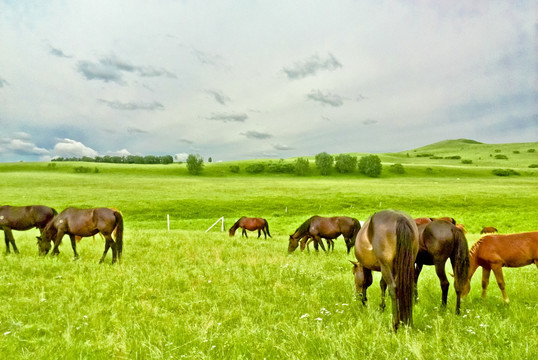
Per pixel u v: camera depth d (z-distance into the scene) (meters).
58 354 3.96
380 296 6.48
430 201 50.56
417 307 5.78
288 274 8.15
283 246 15.44
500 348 4.02
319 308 5.67
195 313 5.50
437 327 4.53
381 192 61.91
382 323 4.97
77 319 4.95
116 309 5.48
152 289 6.57
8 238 10.40
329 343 4.09
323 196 56.09
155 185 72.62
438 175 124.38
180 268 8.55
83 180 80.75
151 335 4.43
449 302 6.16
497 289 7.11
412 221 5.24
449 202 49.62
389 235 4.87
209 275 7.82
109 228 9.27
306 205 47.22
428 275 8.27
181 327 4.79
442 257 5.75
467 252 5.59
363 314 5.23
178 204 45.41
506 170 124.19
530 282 7.28
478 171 130.62
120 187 66.88
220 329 4.78
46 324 4.84
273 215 40.31
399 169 131.00
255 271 8.38
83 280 6.98
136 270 8.13
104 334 4.51
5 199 47.78
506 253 6.08
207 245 13.03
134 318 5.02
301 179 110.44
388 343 4.11
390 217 5.04
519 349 3.84
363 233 5.55
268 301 6.19
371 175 123.31
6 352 3.99
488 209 43.44
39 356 3.88
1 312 5.21
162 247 11.88
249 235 23.97
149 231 18.72
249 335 4.47
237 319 5.25
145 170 123.50
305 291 6.83
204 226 31.38
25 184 67.75
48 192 56.34
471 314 5.15
